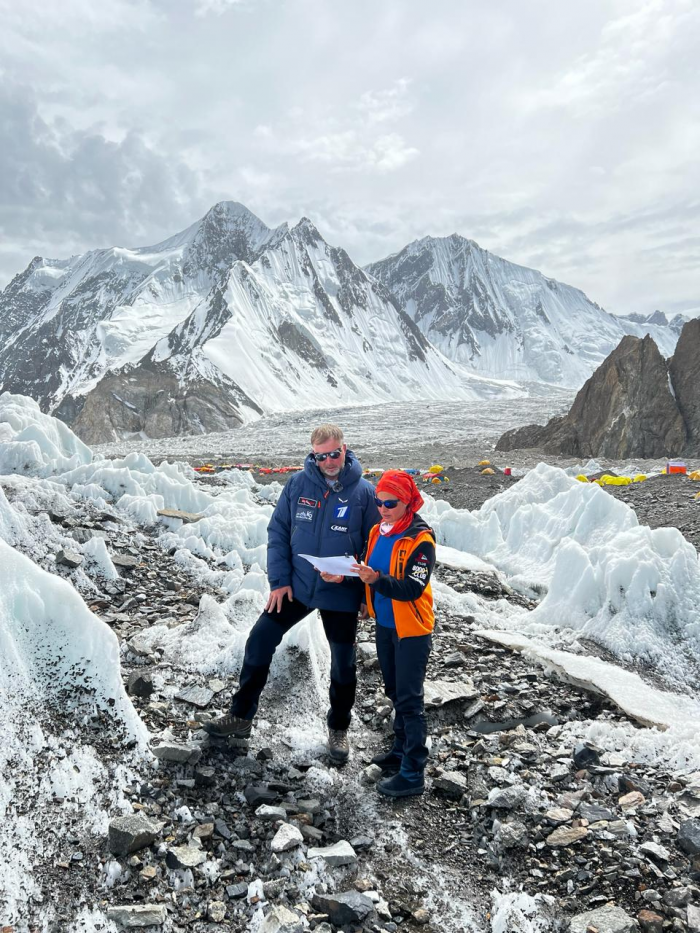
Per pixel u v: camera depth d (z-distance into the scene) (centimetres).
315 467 423
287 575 424
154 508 796
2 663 376
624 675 547
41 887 296
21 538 617
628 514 813
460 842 367
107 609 582
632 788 410
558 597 688
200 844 340
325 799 395
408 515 399
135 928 288
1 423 869
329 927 303
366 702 507
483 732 487
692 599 636
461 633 643
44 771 346
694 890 324
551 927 308
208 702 459
